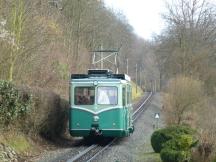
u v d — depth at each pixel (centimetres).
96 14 6100
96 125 2386
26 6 2489
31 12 2614
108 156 1938
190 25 6016
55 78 3741
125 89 2502
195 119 3469
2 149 1705
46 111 2181
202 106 3925
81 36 5612
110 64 7712
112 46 8012
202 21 6019
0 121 1786
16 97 1833
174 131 1955
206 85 5328
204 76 5556
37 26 2714
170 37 6084
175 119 3703
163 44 6156
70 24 5175
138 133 3231
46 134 2322
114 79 2414
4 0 2347
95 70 2539
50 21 3416
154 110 6147
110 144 2442
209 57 5822
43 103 2122
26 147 1928
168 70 6069
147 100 7944
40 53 3122
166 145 1584
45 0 3378
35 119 2066
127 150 2236
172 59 5966
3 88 1758
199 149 1438
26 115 1967
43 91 2138
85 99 2403
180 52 5897
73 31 5316
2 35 2177
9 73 2308
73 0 5344
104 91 2402
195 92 3884
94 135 2414
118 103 2392
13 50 2297
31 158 1777
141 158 1928
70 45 4953
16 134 1927
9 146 1772
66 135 2775
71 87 2416
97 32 6431
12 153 1745
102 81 2408
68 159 1758
